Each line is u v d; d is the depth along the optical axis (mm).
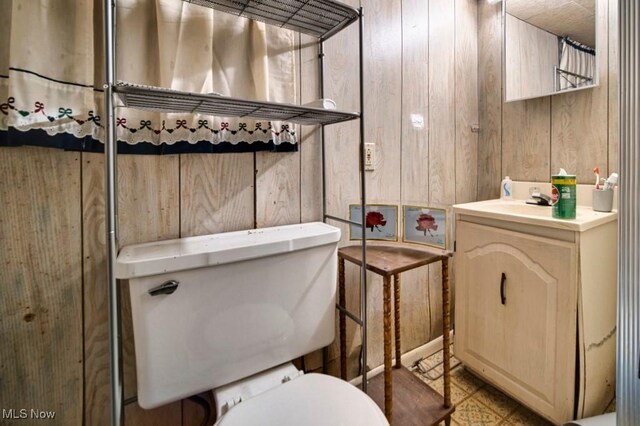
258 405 792
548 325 1197
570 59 1542
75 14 802
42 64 757
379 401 1313
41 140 765
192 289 841
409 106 1580
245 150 1080
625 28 739
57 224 855
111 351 681
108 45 654
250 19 1040
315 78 1248
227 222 1096
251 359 949
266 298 962
